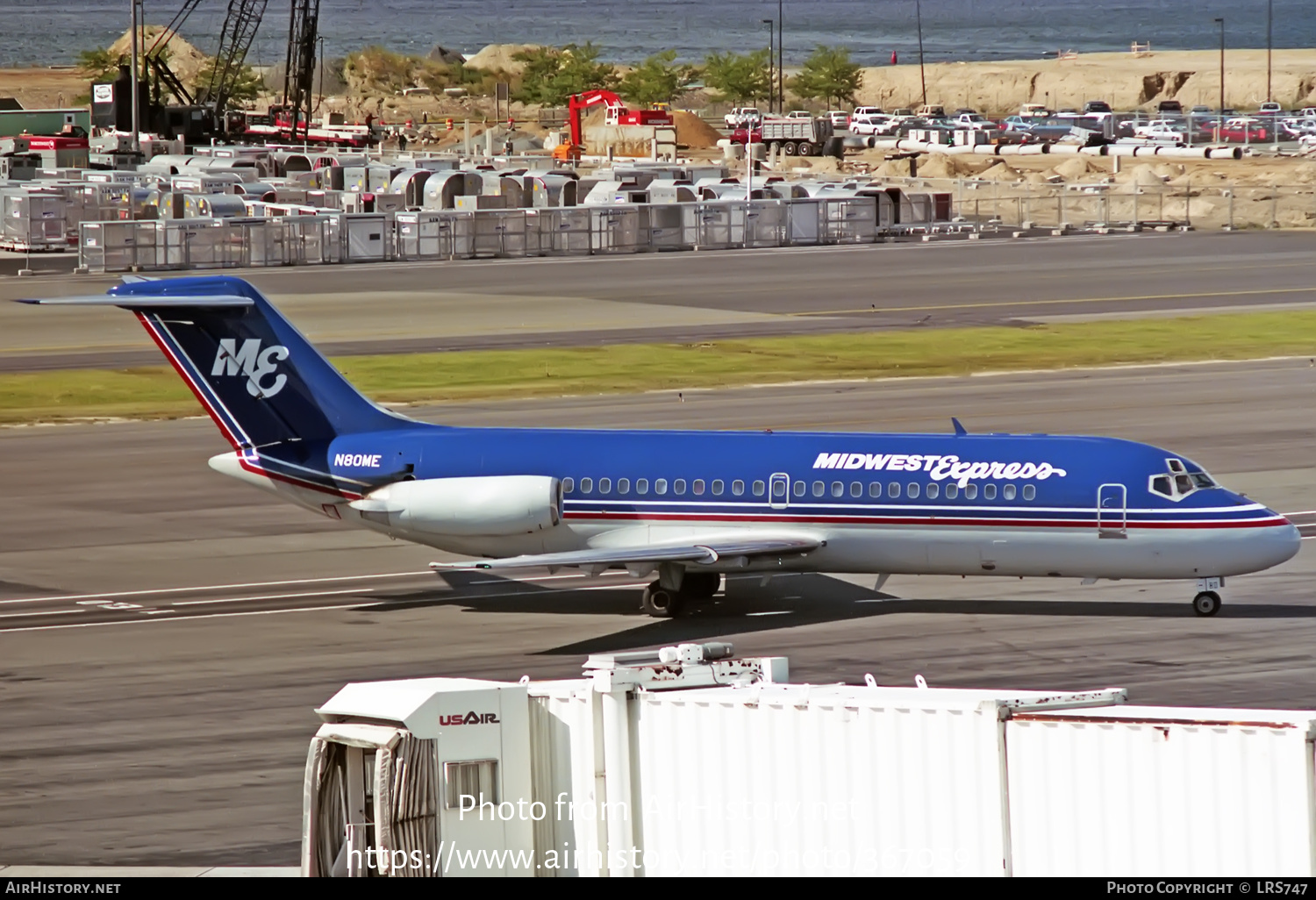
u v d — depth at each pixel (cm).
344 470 11831
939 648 10369
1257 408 19425
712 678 5900
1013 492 11044
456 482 11625
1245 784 4831
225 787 7919
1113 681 9469
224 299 11756
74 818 7500
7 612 11812
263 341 11875
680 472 11525
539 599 12144
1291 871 4778
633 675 5712
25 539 14250
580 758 5675
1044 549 11006
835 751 5422
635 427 18675
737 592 12244
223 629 11256
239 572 13075
